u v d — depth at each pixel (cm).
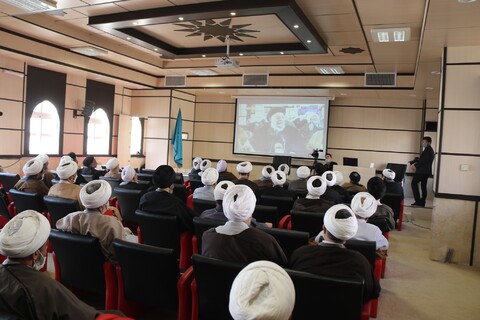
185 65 1033
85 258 260
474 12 392
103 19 653
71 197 388
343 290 184
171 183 354
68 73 994
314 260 211
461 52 502
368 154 1167
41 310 152
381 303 360
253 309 106
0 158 848
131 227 515
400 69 895
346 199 532
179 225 344
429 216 810
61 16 669
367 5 491
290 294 112
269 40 783
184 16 592
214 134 1341
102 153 1148
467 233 495
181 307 239
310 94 1140
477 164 492
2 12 641
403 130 1135
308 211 395
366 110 1167
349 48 783
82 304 163
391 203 625
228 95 1304
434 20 419
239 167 579
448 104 504
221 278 208
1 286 153
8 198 467
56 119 984
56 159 987
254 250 232
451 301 371
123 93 1206
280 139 1244
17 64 865
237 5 552
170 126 1209
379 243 325
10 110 863
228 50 766
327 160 1098
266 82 1038
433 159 862
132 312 273
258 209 392
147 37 782
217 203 342
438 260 505
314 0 543
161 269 232
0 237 161
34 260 171
